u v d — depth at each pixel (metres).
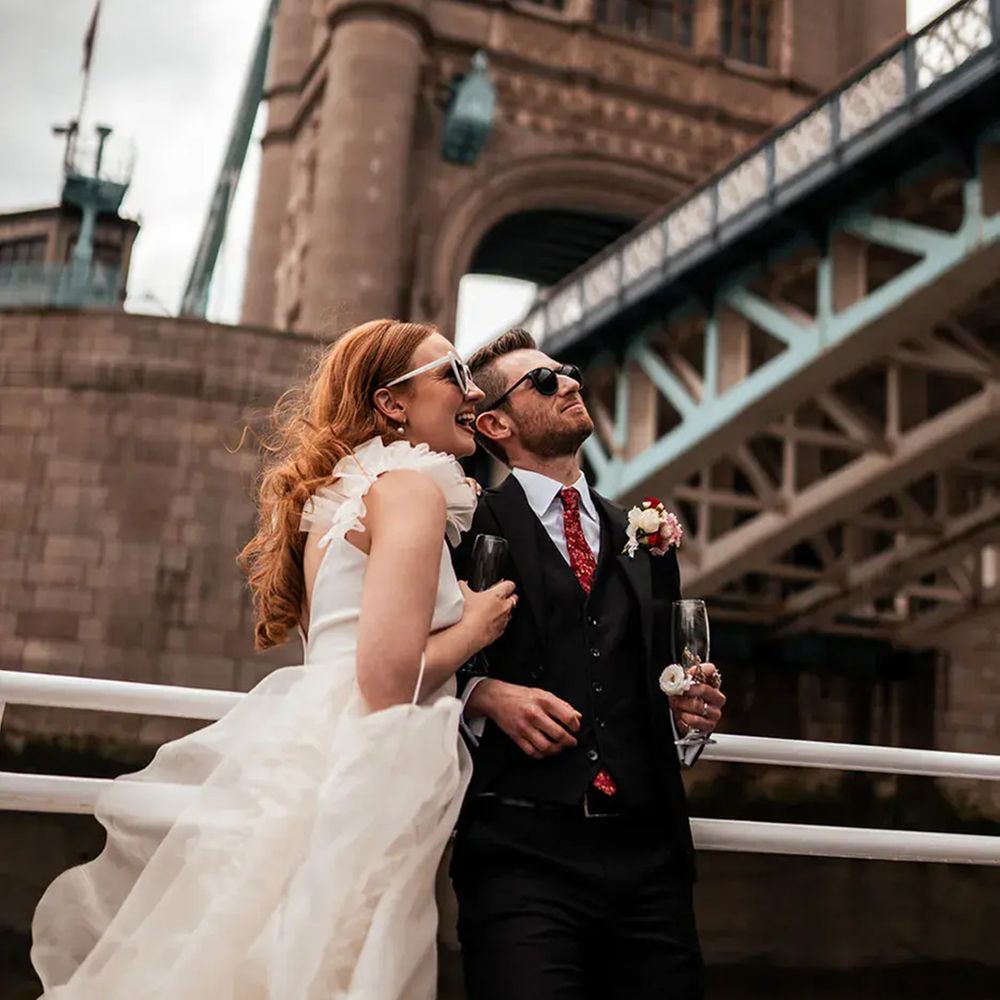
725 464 20.69
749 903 3.72
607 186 24.62
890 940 3.46
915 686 23.17
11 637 16.48
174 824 1.77
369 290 21.36
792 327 14.41
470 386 2.17
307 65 27.14
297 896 1.61
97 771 14.20
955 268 12.37
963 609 21.53
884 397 21.80
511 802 2.04
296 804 1.71
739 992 3.23
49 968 1.79
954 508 21.59
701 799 16.50
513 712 2.00
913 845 2.69
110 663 16.48
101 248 35.72
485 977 1.94
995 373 13.84
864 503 16.42
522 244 27.25
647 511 2.29
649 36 26.92
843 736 22.64
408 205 22.89
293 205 25.00
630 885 2.04
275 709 1.85
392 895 1.64
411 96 22.64
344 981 1.61
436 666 1.83
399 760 1.67
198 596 16.88
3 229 36.31
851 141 13.29
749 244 15.03
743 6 27.89
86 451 17.25
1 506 17.00
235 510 17.28
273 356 17.84
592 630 2.19
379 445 2.05
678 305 16.58
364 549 1.91
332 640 1.87
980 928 3.64
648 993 2.01
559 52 24.94
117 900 1.83
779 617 21.97
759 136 26.31
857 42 27.97
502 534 2.22
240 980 1.63
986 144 12.30
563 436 2.37
